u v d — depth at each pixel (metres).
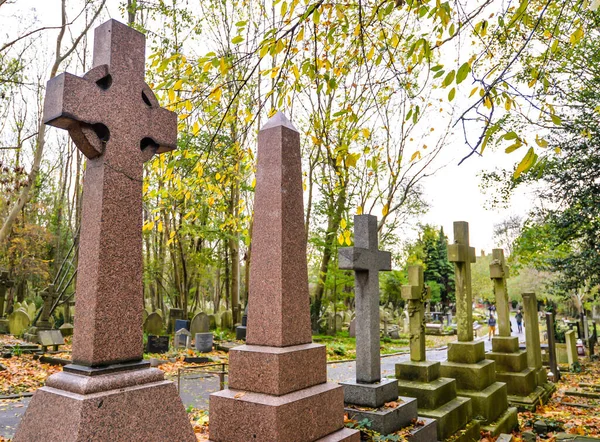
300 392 4.67
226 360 15.64
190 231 19.84
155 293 31.89
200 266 24.45
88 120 3.83
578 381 13.96
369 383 6.20
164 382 3.88
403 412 6.00
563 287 18.28
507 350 10.98
